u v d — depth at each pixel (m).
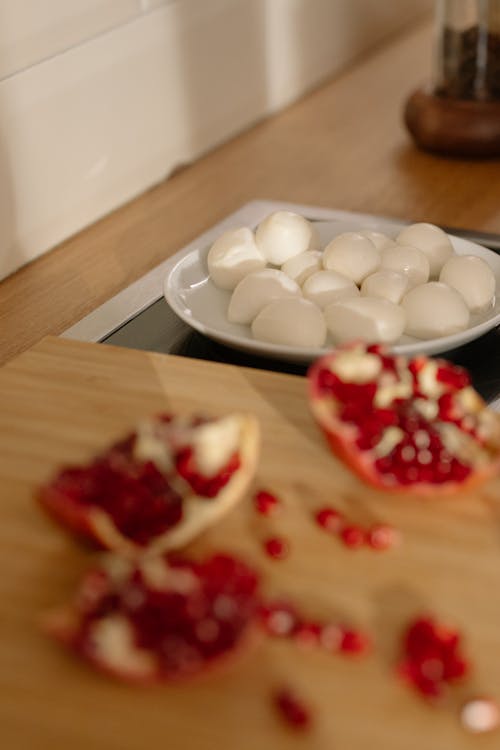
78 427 0.97
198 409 0.99
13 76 1.23
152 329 1.12
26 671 0.82
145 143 1.41
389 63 1.81
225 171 1.47
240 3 1.50
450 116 1.47
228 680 0.81
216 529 0.89
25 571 0.87
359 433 0.90
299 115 1.62
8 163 1.25
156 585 0.81
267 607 0.83
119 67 1.35
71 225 1.34
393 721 0.80
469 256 1.11
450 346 1.04
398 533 0.89
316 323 1.04
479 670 0.82
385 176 1.45
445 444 0.91
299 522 0.90
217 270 1.12
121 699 0.80
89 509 0.85
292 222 1.13
